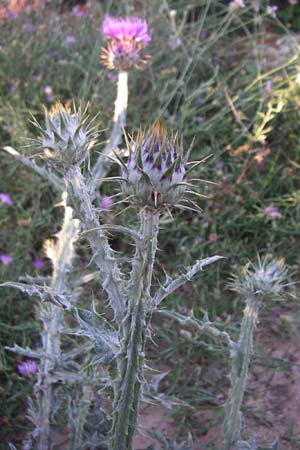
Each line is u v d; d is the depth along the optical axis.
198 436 0.42
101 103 0.65
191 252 0.54
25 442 0.39
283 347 0.48
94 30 0.77
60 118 0.28
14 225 0.57
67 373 0.37
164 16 0.73
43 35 0.75
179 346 0.48
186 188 0.25
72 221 0.37
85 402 0.37
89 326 0.27
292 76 0.64
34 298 0.50
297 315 0.49
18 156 0.40
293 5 0.84
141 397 0.28
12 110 0.62
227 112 0.65
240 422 0.33
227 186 0.57
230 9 0.68
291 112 0.65
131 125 0.64
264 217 0.57
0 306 0.49
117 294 0.27
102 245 0.28
